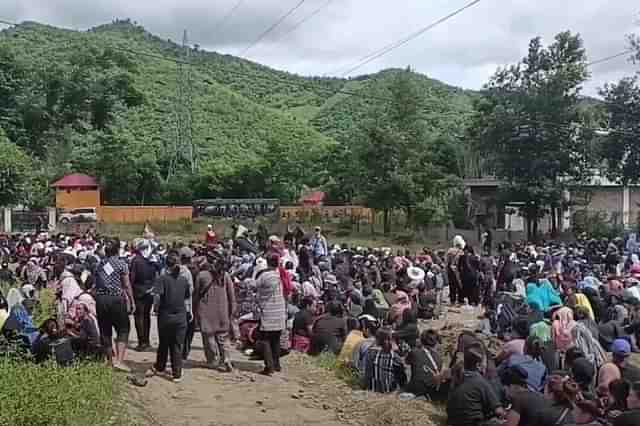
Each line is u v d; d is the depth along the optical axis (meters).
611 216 50.03
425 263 22.05
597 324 14.72
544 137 44.47
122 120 91.06
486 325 15.68
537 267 18.17
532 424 7.73
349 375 12.05
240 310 14.45
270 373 11.84
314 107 125.69
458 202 52.97
